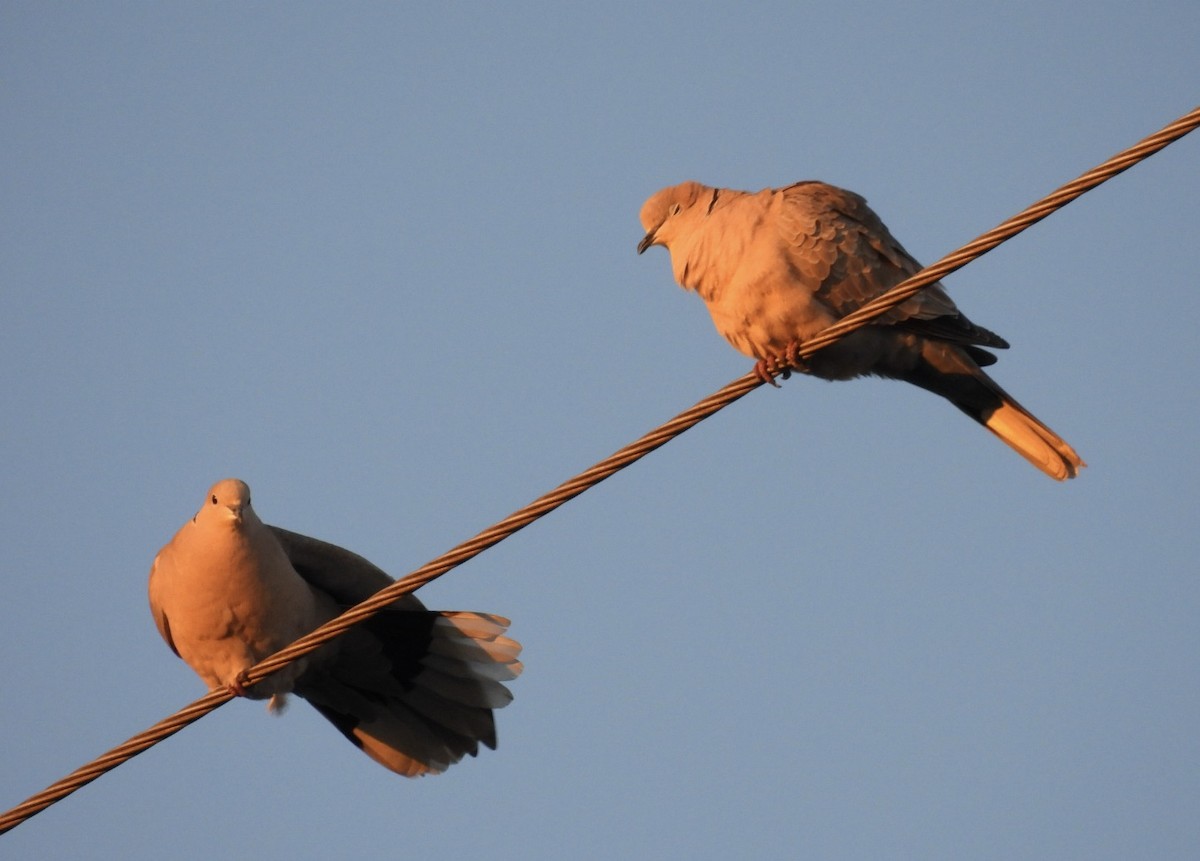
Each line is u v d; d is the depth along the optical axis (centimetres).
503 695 1276
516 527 952
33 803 948
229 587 1189
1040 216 920
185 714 971
